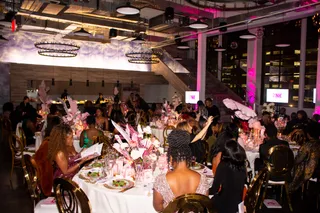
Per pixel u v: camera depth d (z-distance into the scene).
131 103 11.73
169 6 8.87
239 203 2.63
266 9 8.08
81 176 3.26
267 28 14.50
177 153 2.12
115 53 15.33
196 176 2.16
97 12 8.71
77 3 8.04
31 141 6.45
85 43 14.52
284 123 8.59
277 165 4.23
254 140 5.78
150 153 3.17
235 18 9.20
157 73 16.09
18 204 4.52
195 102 12.93
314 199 5.01
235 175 2.64
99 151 3.60
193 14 9.61
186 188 2.12
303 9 7.41
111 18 9.48
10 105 9.42
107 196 2.79
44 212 3.10
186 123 4.60
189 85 14.17
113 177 3.22
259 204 3.43
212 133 5.78
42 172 3.47
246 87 15.34
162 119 9.23
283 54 14.02
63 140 3.52
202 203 1.94
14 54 12.96
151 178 3.04
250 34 9.39
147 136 3.20
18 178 5.81
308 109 12.43
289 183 4.74
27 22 10.87
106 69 14.98
